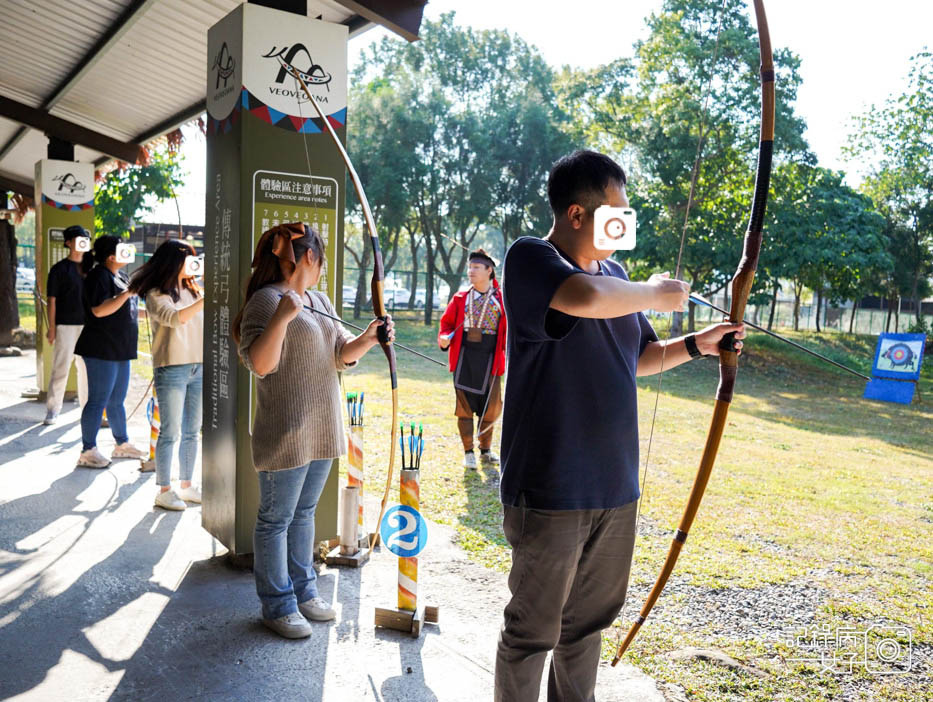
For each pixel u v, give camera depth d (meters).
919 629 3.20
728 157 16.45
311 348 2.84
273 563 2.92
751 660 2.87
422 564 3.81
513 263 1.83
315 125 3.65
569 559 1.88
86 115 9.02
